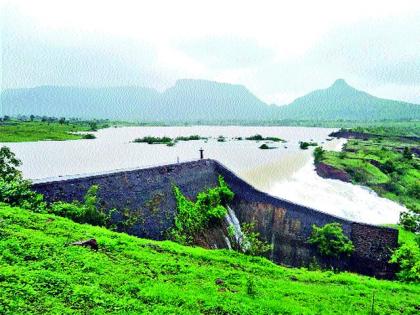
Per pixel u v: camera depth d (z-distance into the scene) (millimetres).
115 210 30344
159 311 14883
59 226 21453
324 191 74062
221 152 117625
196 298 16938
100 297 14719
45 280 14805
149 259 20469
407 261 33406
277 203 43656
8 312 12234
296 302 19312
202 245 36906
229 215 44062
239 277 21500
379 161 99062
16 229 18984
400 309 21656
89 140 143250
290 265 41438
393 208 69062
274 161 102562
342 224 39906
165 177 38562
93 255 18422
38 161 83125
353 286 25297
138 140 148625
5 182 24438
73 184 28016
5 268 14844
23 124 182625
